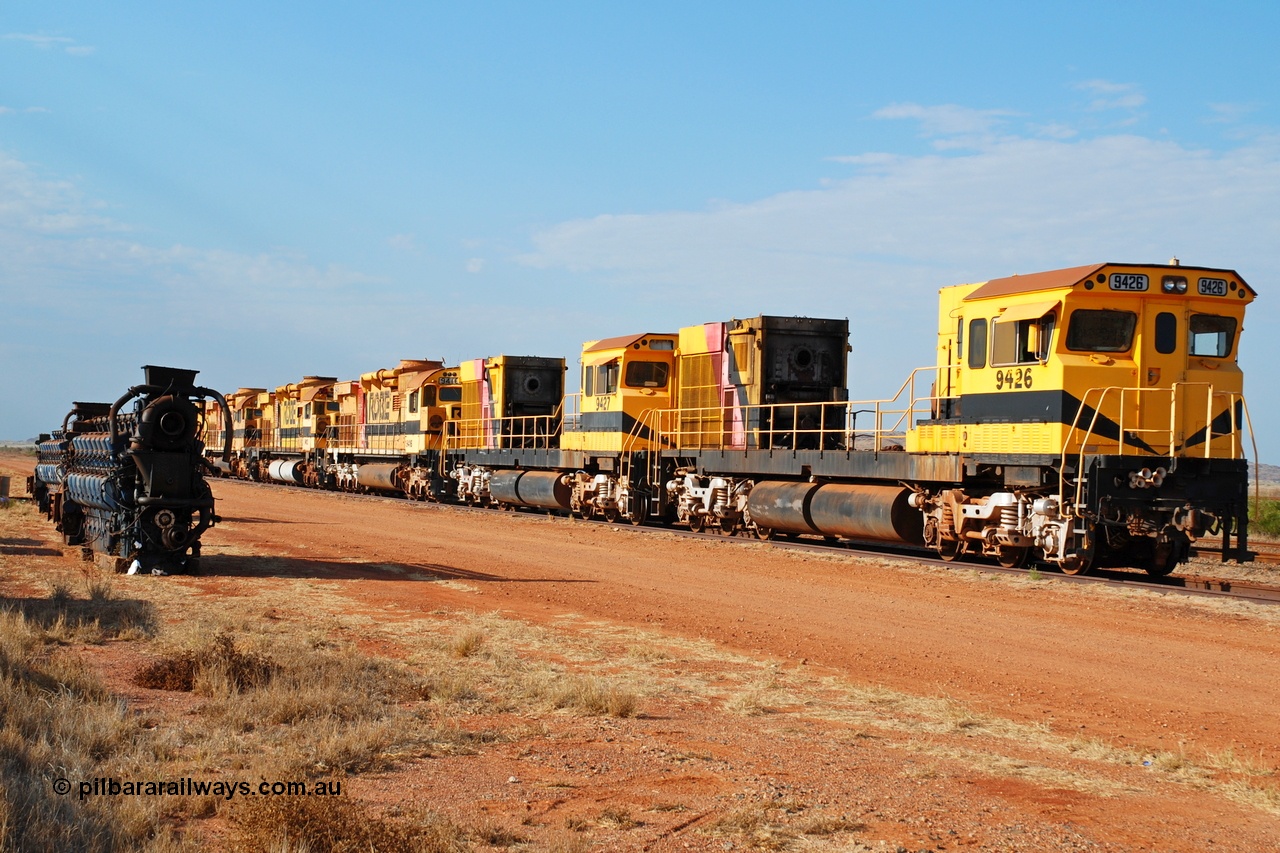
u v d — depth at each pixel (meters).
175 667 11.36
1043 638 14.43
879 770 8.94
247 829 7.02
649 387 33.66
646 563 22.52
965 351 22.09
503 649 13.59
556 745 9.53
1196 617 15.91
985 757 9.39
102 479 20.64
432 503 45.97
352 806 7.52
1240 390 20.16
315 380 68.00
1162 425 19.84
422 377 49.31
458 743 9.48
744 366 29.16
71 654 12.44
